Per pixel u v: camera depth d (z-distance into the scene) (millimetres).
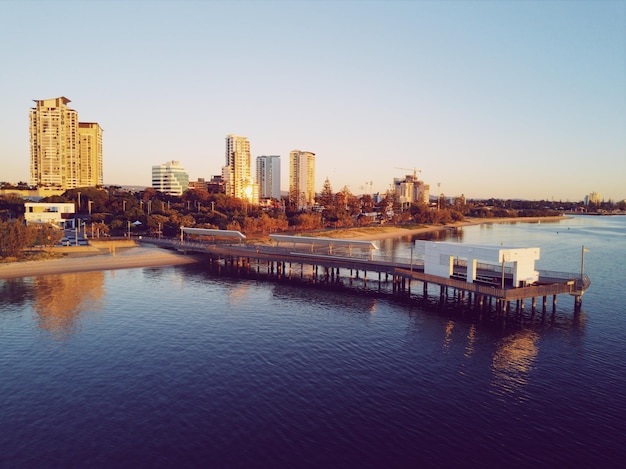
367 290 77125
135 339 49719
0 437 29688
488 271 67688
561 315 59969
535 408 34406
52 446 28656
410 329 54312
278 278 88062
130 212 166125
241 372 40875
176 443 29109
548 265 102125
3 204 170375
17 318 57188
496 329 54219
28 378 39250
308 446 28859
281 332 52781
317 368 41969
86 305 64188
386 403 35031
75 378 39312
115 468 26344
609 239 169625
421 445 29172
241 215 185750
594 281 82938
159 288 76688
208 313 61094
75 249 111750
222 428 31047
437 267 68938
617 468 26922
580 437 30375
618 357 45031
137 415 32844
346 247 136625
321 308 64438
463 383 38844
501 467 26906
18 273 85500
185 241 123125
